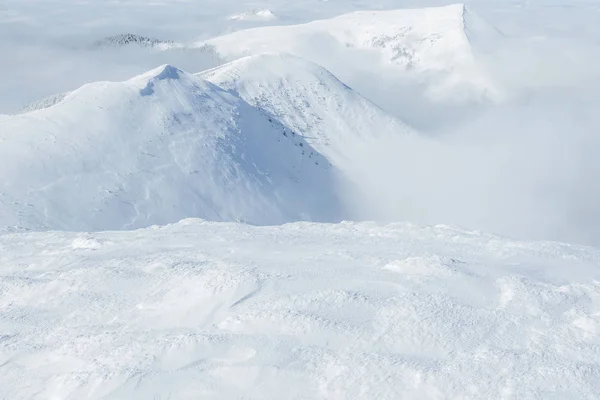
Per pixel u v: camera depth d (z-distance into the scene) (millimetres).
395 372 5859
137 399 5703
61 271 10000
